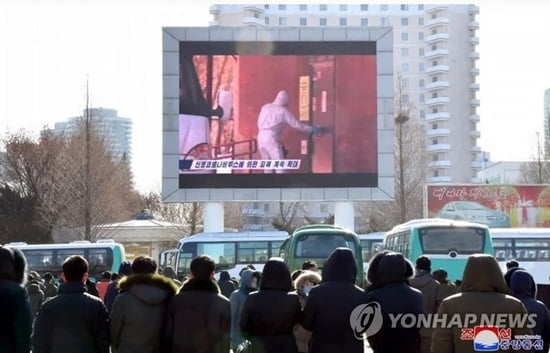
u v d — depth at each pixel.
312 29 38.19
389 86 38.12
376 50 38.25
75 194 56.16
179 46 38.12
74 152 58.16
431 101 123.56
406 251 27.94
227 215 76.31
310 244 24.23
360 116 38.00
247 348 9.71
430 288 13.81
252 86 38.00
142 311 8.98
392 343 8.82
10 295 8.89
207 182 37.75
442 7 123.94
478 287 7.40
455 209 50.50
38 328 9.00
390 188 37.72
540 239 35.19
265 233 38.66
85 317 8.96
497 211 50.41
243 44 38.09
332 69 38.09
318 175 37.66
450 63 123.81
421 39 126.19
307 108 37.91
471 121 124.50
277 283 9.10
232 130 37.88
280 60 38.06
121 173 72.12
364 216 78.62
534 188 50.53
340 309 8.72
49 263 38.94
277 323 8.95
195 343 8.83
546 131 86.62
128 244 58.59
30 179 60.50
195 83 38.09
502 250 35.16
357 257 24.22
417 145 79.94
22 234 57.03
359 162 37.81
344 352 8.70
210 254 38.16
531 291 9.31
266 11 122.06
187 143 37.91
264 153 37.72
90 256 39.16
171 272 19.00
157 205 77.25
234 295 11.47
